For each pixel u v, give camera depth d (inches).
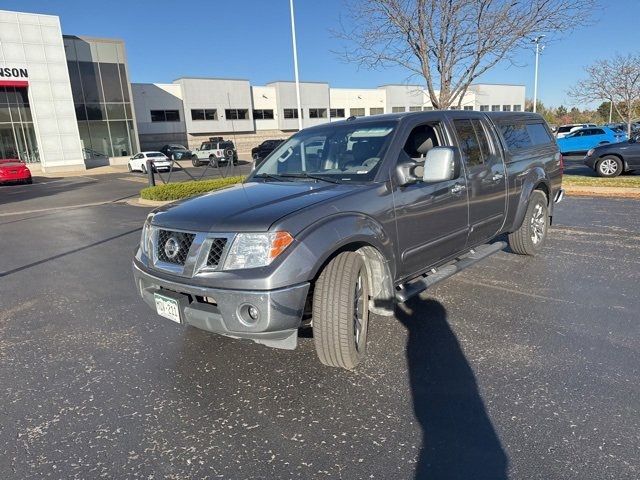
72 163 1341.0
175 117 1902.1
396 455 98.7
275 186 150.9
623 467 91.5
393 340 152.3
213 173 1053.2
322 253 118.3
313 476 93.7
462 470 93.1
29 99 1272.1
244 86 2027.6
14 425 116.2
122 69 1471.5
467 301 183.9
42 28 1263.5
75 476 96.9
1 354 157.8
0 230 423.2
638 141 555.5
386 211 140.8
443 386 124.2
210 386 130.8
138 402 124.6
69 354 155.6
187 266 121.0
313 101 2217.0
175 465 99.1
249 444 104.9
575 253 247.6
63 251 320.5
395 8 462.9
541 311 171.0
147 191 584.7
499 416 109.8
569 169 700.0
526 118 237.1
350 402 119.3
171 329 173.2
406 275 155.9
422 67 485.7
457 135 180.1
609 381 122.1
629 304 173.9
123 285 232.1
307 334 159.8
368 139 159.2
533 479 89.6
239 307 113.7
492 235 205.3
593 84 996.6
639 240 270.8
